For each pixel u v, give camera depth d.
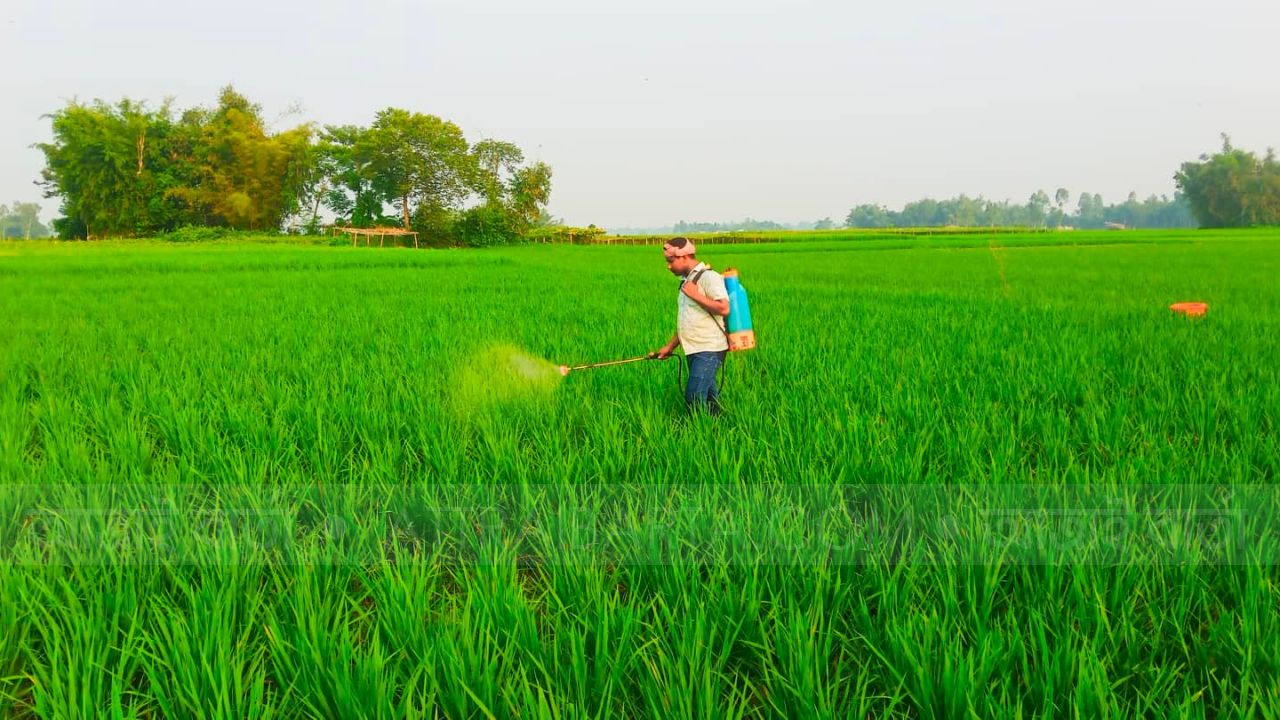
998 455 4.11
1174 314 11.04
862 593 2.77
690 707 2.09
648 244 81.38
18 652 2.45
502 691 2.18
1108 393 6.09
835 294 15.89
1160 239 63.47
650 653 2.44
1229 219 126.88
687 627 2.43
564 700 2.13
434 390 6.16
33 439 5.18
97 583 2.81
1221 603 2.62
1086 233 87.31
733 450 4.30
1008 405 5.74
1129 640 2.40
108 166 65.94
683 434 4.66
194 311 12.59
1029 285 18.05
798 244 61.44
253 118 71.50
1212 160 128.25
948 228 119.94
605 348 8.39
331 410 5.44
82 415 5.44
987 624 2.55
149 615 2.64
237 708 2.12
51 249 40.72
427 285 18.84
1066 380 6.30
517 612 2.53
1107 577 2.76
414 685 2.12
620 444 4.44
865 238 81.06
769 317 11.43
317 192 74.44
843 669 2.50
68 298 14.80
